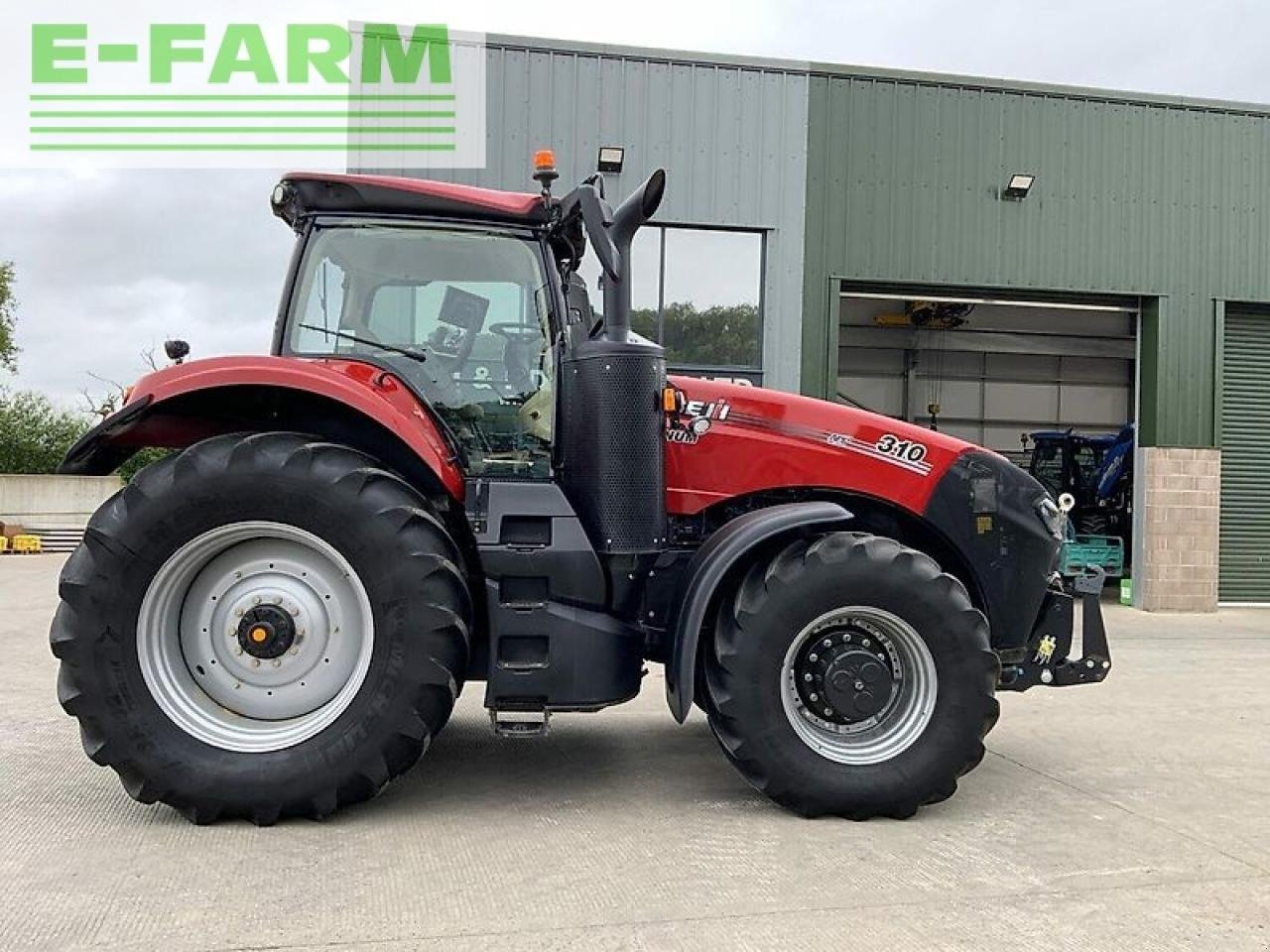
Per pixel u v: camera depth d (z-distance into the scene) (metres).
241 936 2.47
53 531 19.09
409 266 3.77
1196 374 10.82
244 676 3.39
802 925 2.62
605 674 3.48
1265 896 2.90
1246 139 10.75
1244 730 5.14
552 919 2.62
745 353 9.73
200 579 3.40
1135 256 10.55
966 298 10.52
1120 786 4.07
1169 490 10.84
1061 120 10.30
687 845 3.23
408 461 3.63
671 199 9.48
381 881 2.85
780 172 9.68
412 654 3.28
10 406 24.33
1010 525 4.04
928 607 3.54
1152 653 7.90
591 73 9.27
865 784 3.49
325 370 3.37
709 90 9.52
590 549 3.52
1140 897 2.88
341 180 3.65
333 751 3.27
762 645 3.50
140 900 2.68
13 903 2.64
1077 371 19.09
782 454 4.00
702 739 4.73
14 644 7.25
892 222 9.94
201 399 3.53
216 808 3.24
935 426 18.61
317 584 3.41
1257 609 11.07
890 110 9.90
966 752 3.54
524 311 3.80
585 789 3.85
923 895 2.85
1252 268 10.82
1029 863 3.14
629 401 3.58
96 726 3.21
